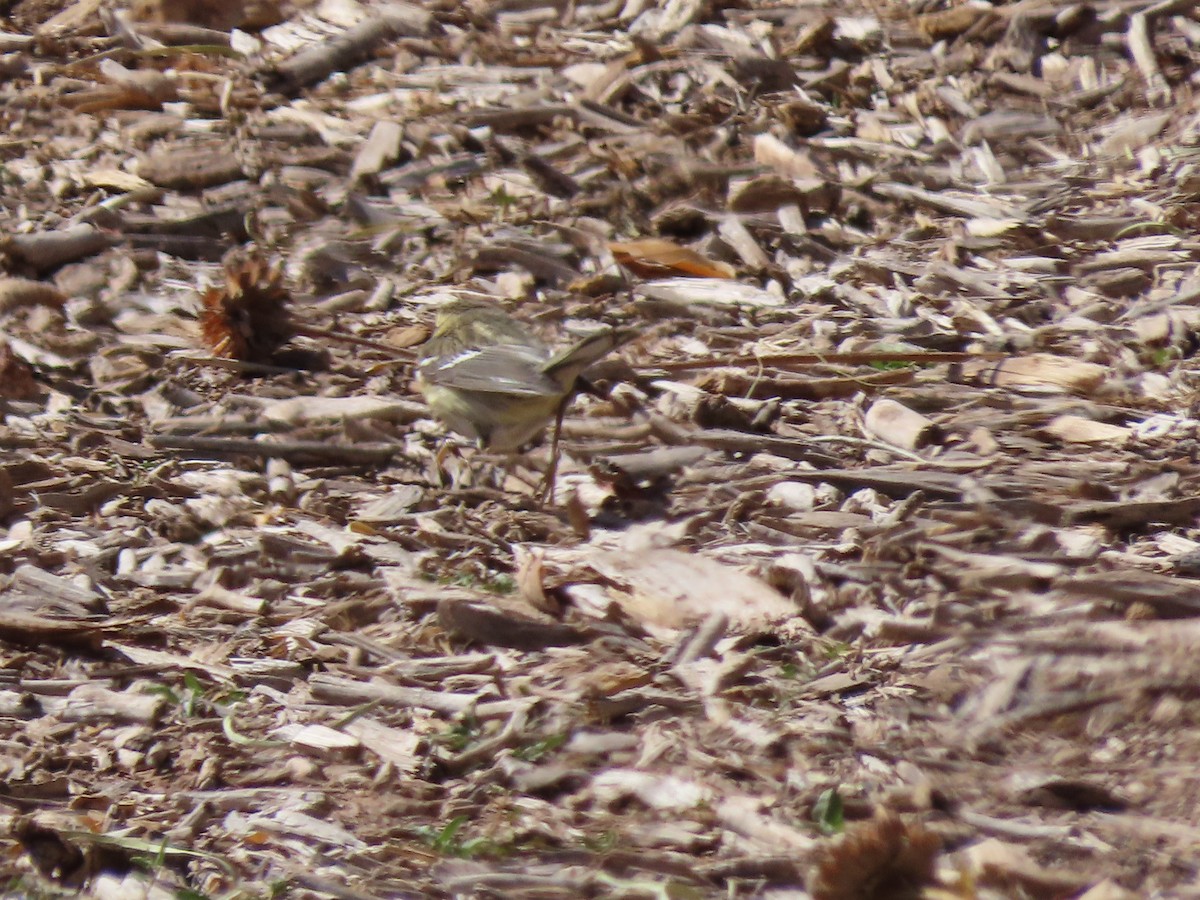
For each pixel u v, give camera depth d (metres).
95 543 10.39
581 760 8.12
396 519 10.78
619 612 9.39
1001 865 7.01
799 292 14.55
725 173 16.20
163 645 9.30
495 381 10.91
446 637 9.34
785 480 11.08
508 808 7.80
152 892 7.30
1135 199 15.95
